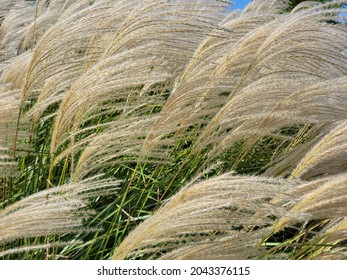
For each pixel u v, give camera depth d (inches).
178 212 81.6
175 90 129.9
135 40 123.9
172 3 124.5
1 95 114.3
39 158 134.2
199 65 136.8
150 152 121.8
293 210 88.7
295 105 120.6
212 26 134.0
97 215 123.6
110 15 134.1
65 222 85.3
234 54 130.0
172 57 128.5
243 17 150.2
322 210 89.8
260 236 89.9
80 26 117.1
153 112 166.6
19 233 83.4
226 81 133.9
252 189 81.0
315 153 99.3
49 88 123.4
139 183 133.8
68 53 138.9
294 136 162.9
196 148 127.0
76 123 121.8
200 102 131.3
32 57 115.2
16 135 117.7
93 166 117.5
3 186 124.0
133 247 86.2
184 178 134.5
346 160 117.0
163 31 122.4
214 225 83.7
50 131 144.4
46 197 96.9
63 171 122.0
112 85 110.8
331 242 106.1
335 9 125.0
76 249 122.5
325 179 91.8
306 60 141.0
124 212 121.0
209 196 81.7
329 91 117.0
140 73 115.8
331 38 130.1
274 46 126.6
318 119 125.4
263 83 123.4
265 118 123.2
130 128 116.6
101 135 113.2
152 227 82.7
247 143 135.0
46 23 189.2
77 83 110.6
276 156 160.2
